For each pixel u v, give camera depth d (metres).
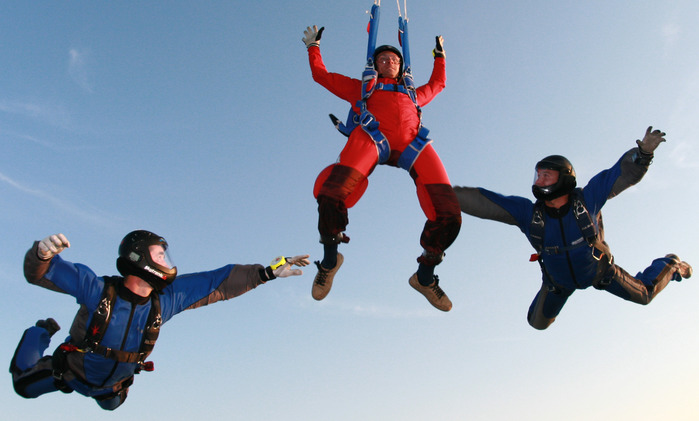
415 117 6.05
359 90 6.25
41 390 5.97
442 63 6.80
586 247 6.49
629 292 7.29
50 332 6.37
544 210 6.58
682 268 7.78
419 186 6.02
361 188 6.05
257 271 6.02
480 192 6.75
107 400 6.15
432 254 5.96
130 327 5.59
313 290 6.15
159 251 5.74
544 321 7.87
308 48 6.55
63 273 5.52
